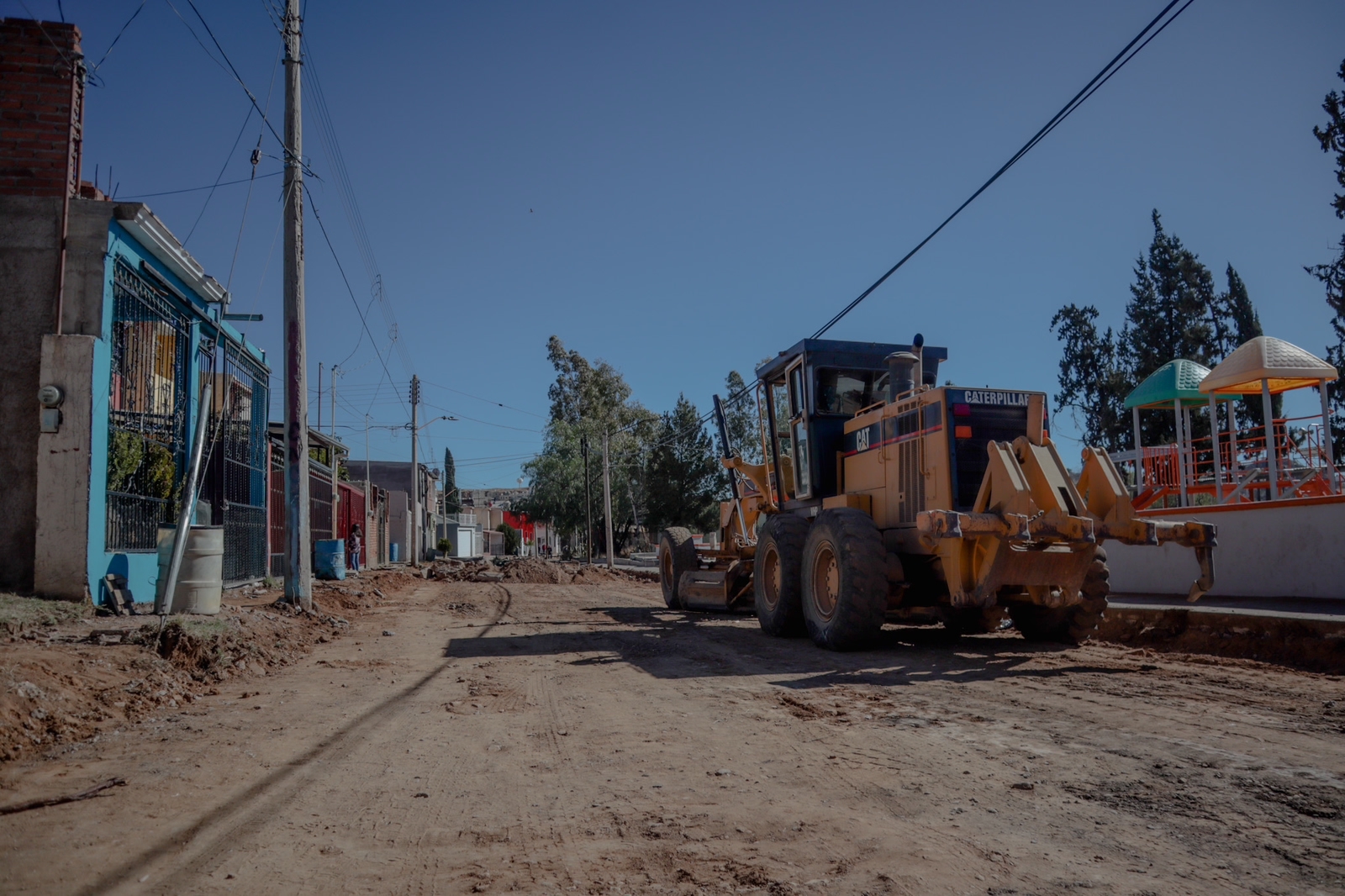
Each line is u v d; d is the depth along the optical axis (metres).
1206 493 18.50
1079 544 7.34
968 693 6.24
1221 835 3.28
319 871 3.11
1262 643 7.84
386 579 23.64
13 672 5.46
